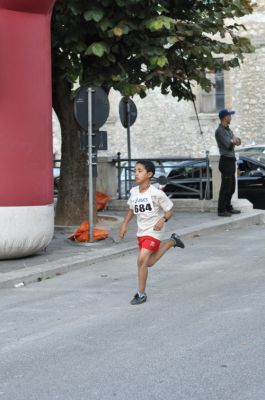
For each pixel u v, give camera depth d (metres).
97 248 15.58
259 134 39.38
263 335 8.30
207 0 19.31
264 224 20.59
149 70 18.19
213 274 12.58
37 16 14.17
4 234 13.66
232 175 20.17
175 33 17.58
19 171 13.83
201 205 21.98
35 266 13.38
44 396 6.57
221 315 9.38
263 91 39.22
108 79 17.80
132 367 7.30
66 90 18.94
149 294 11.06
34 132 14.07
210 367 7.18
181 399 6.32
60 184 19.50
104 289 11.73
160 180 12.96
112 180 24.11
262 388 6.54
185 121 40.38
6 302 11.05
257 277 12.05
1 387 6.90
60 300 10.99
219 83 39.97
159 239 10.34
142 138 41.09
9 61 13.70
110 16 16.59
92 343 8.32
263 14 38.78
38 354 7.98
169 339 8.31
